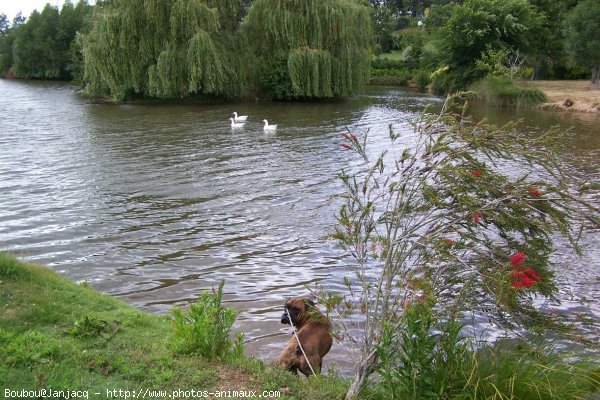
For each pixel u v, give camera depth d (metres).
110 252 10.53
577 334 6.62
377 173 17.16
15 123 28.78
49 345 5.02
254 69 41.22
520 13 48.00
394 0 105.94
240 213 13.24
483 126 4.82
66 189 15.34
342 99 43.47
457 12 47.47
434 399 4.12
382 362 4.52
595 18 40.44
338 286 8.96
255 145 22.61
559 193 4.57
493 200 4.68
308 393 4.66
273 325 7.58
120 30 36.22
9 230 11.73
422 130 5.02
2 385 4.26
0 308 5.81
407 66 65.88
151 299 8.44
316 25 39.25
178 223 12.43
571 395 4.43
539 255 4.90
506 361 4.71
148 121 29.80
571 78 54.53
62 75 74.88
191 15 35.84
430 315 4.39
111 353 5.08
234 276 9.46
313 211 13.39
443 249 4.69
